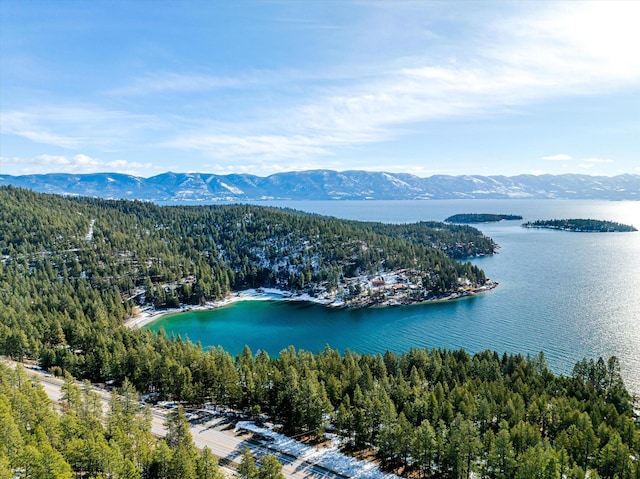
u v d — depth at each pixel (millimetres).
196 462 69688
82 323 154125
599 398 100688
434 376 115000
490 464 75250
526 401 99562
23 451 62500
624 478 73375
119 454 66562
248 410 105250
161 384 113312
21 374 97562
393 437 82688
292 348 132875
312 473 79688
